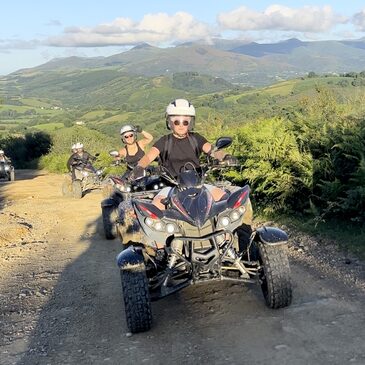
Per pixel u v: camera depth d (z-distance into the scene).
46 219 13.62
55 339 5.03
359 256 6.25
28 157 58.09
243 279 4.88
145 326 4.80
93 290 6.62
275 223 8.61
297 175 8.71
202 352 4.29
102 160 27.92
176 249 4.76
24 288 7.04
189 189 4.93
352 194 7.08
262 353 4.12
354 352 3.96
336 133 8.27
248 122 11.84
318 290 5.38
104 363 4.35
